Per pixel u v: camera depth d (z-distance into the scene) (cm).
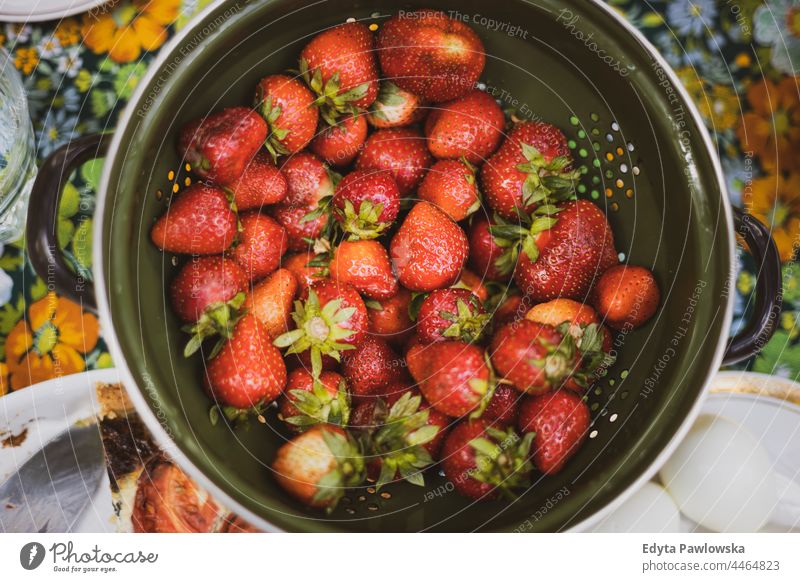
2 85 45
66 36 45
